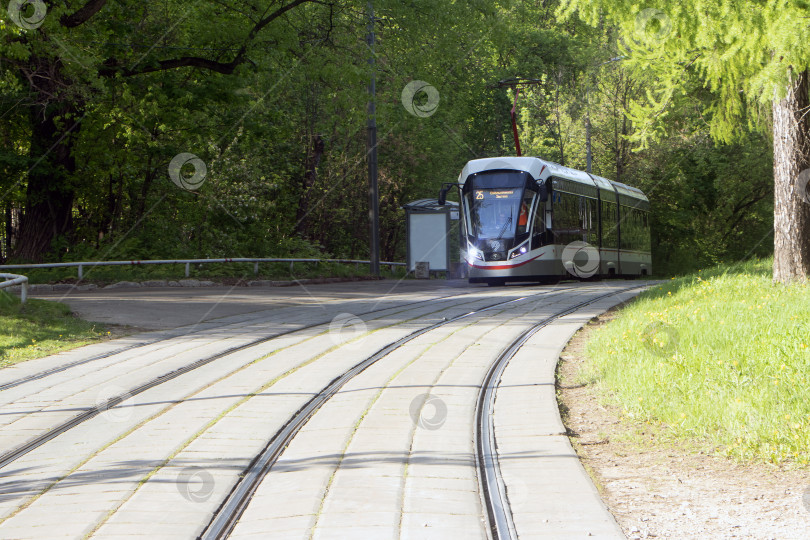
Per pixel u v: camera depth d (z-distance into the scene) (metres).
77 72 21.88
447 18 27.23
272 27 25.70
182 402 8.45
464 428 7.12
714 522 4.66
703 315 11.28
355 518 4.75
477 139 54.12
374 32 27.89
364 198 42.47
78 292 22.52
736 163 45.47
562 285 25.98
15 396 8.95
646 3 12.09
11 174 26.58
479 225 25.70
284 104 35.75
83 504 5.18
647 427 6.93
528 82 39.47
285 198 37.88
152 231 30.55
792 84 12.74
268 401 8.39
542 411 7.64
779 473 5.51
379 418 7.53
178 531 4.65
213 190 31.08
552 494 5.14
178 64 25.19
